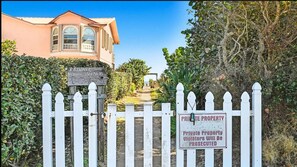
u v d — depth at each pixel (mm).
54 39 18797
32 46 17859
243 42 4375
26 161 3969
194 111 3660
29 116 3652
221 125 3680
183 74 6129
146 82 24641
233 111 3719
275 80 4000
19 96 3447
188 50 6098
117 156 4930
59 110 3562
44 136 3525
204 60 5070
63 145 3566
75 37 18828
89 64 8953
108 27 22016
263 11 3777
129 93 18719
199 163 4387
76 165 3607
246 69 4219
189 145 3643
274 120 4023
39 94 4098
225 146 3689
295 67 4004
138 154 5020
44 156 3525
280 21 3936
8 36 15953
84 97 4441
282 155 3873
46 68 4422
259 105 3736
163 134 3668
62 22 18562
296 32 4000
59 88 5188
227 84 4250
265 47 4168
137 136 6367
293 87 3812
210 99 3684
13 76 3389
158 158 4773
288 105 3953
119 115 3645
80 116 3619
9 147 3316
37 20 19125
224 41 4227
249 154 3775
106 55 21703
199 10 4344
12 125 3264
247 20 3938
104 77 4520
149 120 3650
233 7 3854
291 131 3979
